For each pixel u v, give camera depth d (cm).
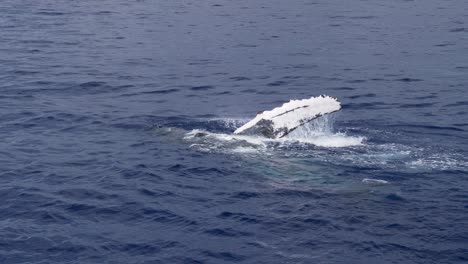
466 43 5606
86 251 2075
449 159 2795
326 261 2020
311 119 2939
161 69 4641
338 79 4353
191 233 2195
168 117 3434
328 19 7031
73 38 5769
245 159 2775
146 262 2019
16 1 8088
